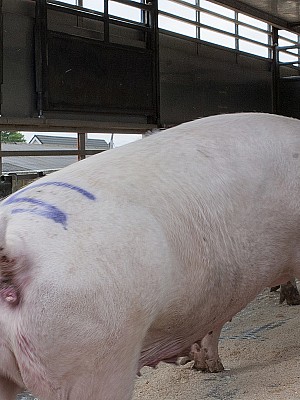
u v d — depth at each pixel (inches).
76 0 457.1
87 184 99.3
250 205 118.6
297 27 711.1
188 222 106.6
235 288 118.9
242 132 123.4
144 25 520.4
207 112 599.2
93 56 457.7
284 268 129.9
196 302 109.8
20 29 410.3
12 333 88.8
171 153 113.4
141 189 102.7
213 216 111.8
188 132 120.6
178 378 165.6
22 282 87.4
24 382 92.0
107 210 95.7
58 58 429.7
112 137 493.4
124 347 93.0
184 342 116.0
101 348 90.3
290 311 235.9
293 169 125.2
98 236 92.0
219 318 120.6
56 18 440.5
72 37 440.1
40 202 94.6
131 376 96.1
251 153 121.3
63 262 88.0
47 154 429.7
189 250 105.9
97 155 113.1
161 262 98.0
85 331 88.4
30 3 416.8
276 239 124.5
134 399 153.3
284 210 123.9
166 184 106.9
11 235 88.5
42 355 88.1
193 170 112.5
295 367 163.6
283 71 726.5
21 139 425.7
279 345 190.9
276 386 151.9
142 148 113.4
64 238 90.0
